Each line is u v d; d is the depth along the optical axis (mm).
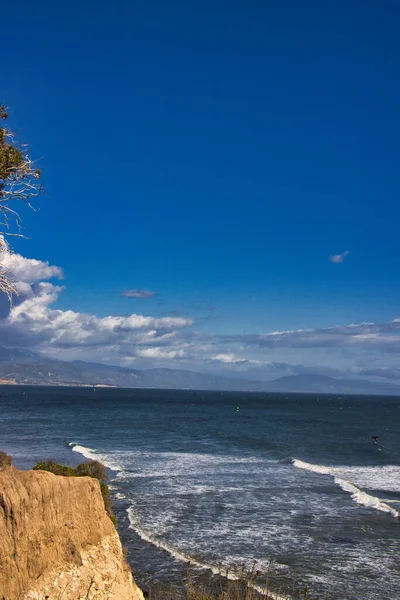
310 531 31453
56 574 10945
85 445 68438
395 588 23438
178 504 36812
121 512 34281
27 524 10609
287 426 115688
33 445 67250
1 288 13086
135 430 92500
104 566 12320
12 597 9664
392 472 54750
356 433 102938
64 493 12156
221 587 21094
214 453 64375
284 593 22562
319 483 46031
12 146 13156
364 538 30375
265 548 28281
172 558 26484
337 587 23406
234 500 38562
